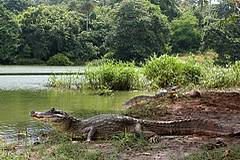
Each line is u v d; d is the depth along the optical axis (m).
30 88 20.89
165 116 11.15
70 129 8.83
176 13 68.44
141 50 53.28
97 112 12.95
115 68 20.78
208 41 47.91
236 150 7.02
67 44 56.62
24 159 6.96
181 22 60.56
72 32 56.88
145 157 6.97
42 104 14.83
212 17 59.28
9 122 10.99
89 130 8.69
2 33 52.78
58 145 7.97
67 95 17.97
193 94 14.12
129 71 20.78
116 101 16.00
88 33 58.94
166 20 56.59
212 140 8.17
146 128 8.62
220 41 46.72
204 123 8.66
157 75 20.98
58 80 21.91
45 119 8.80
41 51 55.47
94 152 7.22
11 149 7.91
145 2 56.16
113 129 8.64
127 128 8.66
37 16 56.38
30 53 55.62
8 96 17.31
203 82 19.64
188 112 11.70
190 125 8.68
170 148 7.55
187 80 20.78
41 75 31.12
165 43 57.34
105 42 57.22
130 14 53.38
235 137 8.41
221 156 6.76
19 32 55.06
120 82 20.69
